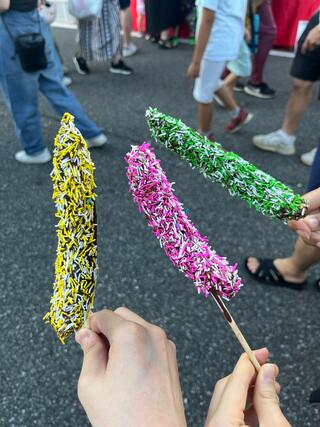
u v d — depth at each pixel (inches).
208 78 78.5
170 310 53.5
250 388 20.2
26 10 68.5
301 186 76.1
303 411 42.9
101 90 120.7
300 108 79.6
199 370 47.0
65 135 19.1
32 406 44.3
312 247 49.1
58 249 21.5
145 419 16.2
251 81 113.0
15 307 54.8
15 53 70.1
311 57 72.6
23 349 49.7
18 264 61.4
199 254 20.6
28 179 80.7
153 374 17.6
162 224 20.4
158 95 115.9
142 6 157.6
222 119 101.3
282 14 137.7
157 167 20.1
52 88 80.6
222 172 24.1
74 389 45.5
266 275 56.1
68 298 21.1
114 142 92.4
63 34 171.6
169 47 151.7
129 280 57.9
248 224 67.5
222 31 72.9
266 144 85.8
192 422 42.7
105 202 73.4
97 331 20.7
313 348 48.6
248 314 52.9
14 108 77.0
